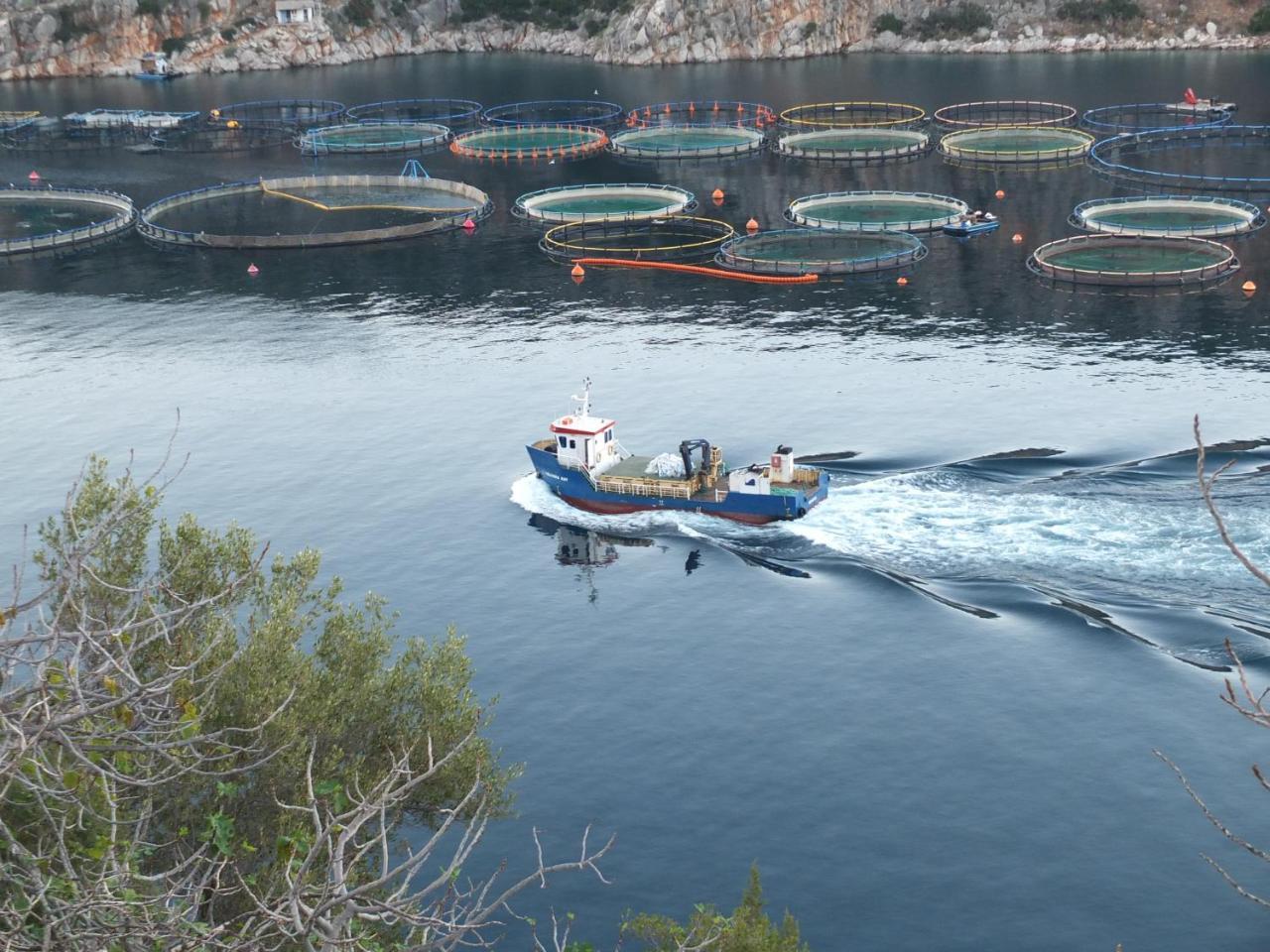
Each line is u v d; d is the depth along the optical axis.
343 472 122.56
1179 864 68.12
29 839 37.12
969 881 68.06
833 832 72.38
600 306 169.88
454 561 104.81
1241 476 104.25
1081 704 80.56
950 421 124.56
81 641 28.67
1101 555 94.25
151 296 184.12
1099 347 143.88
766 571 98.75
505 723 84.06
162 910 31.23
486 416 134.38
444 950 30.03
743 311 164.50
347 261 196.25
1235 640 83.56
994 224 194.88
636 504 110.00
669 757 79.75
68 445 132.50
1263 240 181.50
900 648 87.81
